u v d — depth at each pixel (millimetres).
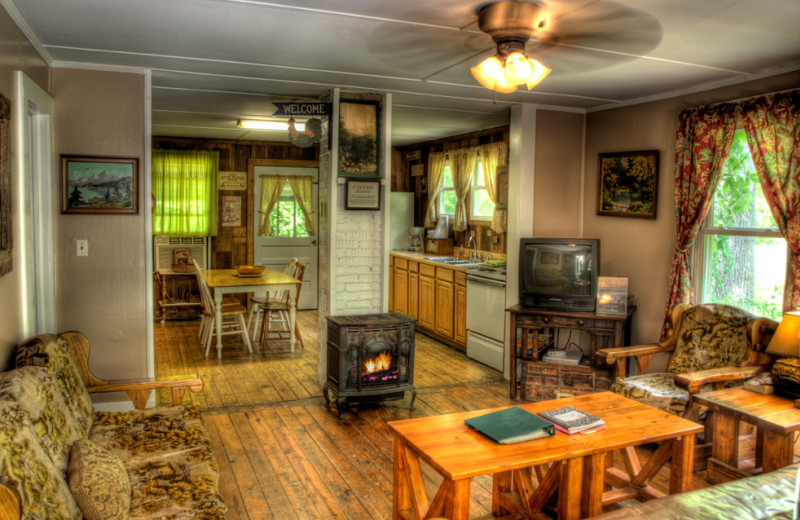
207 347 5852
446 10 2646
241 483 3227
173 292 7641
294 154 8109
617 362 4070
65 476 2121
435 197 7719
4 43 2592
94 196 3898
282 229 8188
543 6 2576
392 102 4988
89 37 3178
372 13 2697
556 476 2600
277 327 7172
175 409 3178
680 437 2762
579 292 4570
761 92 3830
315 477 3307
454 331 6316
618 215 4902
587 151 5254
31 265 3072
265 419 4188
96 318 3980
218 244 7875
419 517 2508
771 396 3219
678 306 4152
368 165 4660
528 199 5094
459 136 7145
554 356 4750
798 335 3125
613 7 2574
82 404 2787
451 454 2361
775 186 3645
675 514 2047
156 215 7508
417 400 4656
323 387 4820
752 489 2246
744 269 4047
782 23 2781
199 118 5938
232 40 3186
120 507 2023
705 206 4145
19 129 2855
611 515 2047
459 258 7035
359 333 4164
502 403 4590
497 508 2920
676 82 4090
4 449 1741
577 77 3955
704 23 2791
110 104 3883
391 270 7797
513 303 5219
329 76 4066
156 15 2768
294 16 2748
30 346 2598
